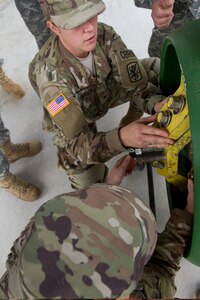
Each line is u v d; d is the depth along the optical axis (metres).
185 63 0.82
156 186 1.77
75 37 1.19
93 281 0.60
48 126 1.51
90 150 1.21
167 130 0.97
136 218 0.69
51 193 1.86
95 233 0.64
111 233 0.65
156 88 1.40
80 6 1.14
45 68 1.29
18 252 0.71
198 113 0.76
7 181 1.73
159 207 1.72
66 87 1.27
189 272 1.54
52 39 1.32
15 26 2.50
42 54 1.33
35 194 1.81
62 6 1.14
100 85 1.41
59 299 0.57
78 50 1.25
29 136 2.04
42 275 0.59
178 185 1.21
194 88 0.78
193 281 1.53
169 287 0.93
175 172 1.11
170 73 1.23
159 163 1.17
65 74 1.29
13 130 2.08
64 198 0.69
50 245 0.62
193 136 0.77
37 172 1.92
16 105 2.16
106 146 1.17
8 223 1.80
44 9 1.19
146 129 1.00
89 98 1.42
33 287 0.58
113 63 1.41
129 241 0.65
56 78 1.27
